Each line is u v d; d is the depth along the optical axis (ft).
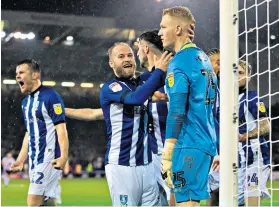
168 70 9.68
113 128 11.93
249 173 14.19
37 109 14.06
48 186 14.02
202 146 9.36
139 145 11.92
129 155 11.82
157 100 12.97
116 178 11.76
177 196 9.39
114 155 11.85
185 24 10.23
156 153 13.05
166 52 11.63
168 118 9.43
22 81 14.25
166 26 10.28
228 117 9.43
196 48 9.86
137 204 11.94
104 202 24.34
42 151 14.05
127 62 12.26
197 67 9.57
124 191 11.75
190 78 9.49
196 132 9.41
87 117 14.90
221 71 9.54
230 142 9.40
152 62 13.20
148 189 11.99
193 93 9.52
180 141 9.42
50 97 14.14
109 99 11.85
